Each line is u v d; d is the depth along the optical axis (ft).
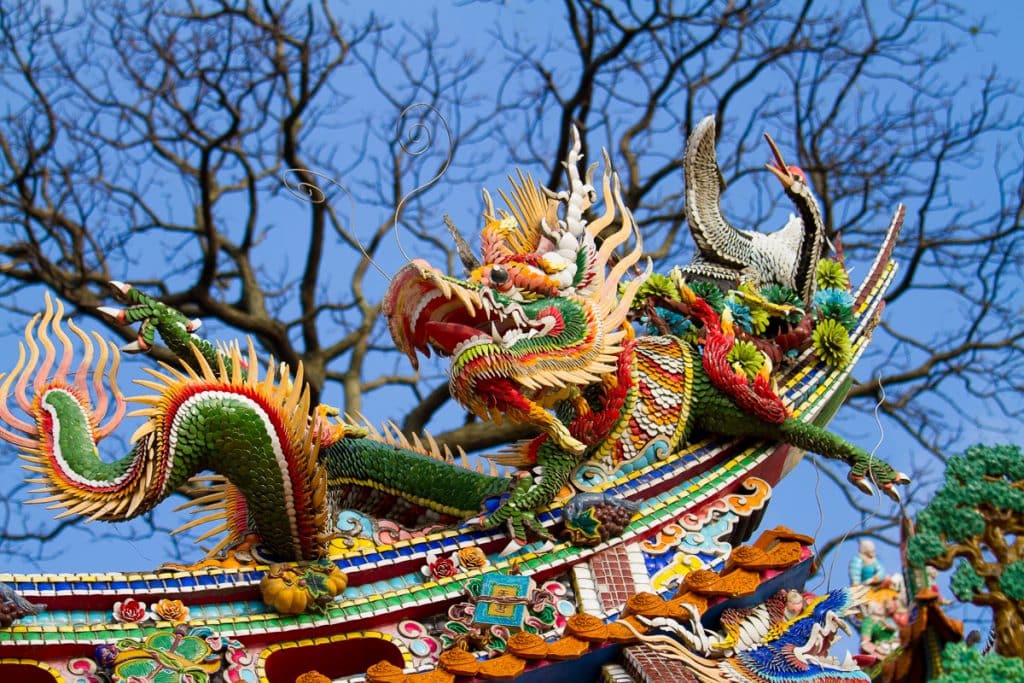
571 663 28.17
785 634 29.22
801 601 29.91
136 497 28.76
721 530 31.42
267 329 57.93
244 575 28.48
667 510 31.32
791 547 29.94
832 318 35.14
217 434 28.68
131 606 27.37
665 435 32.32
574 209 33.01
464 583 29.37
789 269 36.14
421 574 29.53
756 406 32.45
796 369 34.71
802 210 35.14
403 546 29.66
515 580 29.25
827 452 32.27
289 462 28.76
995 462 27.55
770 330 34.99
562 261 32.17
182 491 53.11
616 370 32.14
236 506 30.96
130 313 30.42
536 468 31.01
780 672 28.43
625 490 31.45
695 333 33.94
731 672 28.30
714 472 32.30
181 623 27.55
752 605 29.58
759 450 32.78
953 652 26.32
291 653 28.19
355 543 29.55
